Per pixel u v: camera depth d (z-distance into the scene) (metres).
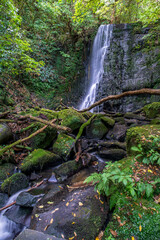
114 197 1.85
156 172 2.02
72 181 2.95
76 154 3.81
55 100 10.08
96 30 11.00
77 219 1.77
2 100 6.05
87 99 10.97
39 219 1.92
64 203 2.11
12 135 4.11
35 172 3.39
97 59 10.43
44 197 2.48
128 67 8.34
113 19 10.21
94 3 6.46
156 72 7.35
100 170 3.28
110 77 9.02
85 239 1.55
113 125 5.40
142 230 1.41
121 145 4.16
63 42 11.61
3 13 3.90
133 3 7.20
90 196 2.11
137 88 7.95
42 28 10.05
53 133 4.46
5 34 4.08
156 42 7.52
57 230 1.69
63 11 9.29
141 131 2.71
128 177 1.68
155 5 5.68
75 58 11.78
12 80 7.74
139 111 6.23
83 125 4.73
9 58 4.73
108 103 8.84
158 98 7.03
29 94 8.44
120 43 8.72
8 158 3.42
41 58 10.03
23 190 2.84
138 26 8.13
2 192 2.69
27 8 9.15
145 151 2.33
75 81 11.59
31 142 4.21
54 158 3.67
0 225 2.19
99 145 4.58
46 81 10.06
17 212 2.31
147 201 1.69
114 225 1.54
